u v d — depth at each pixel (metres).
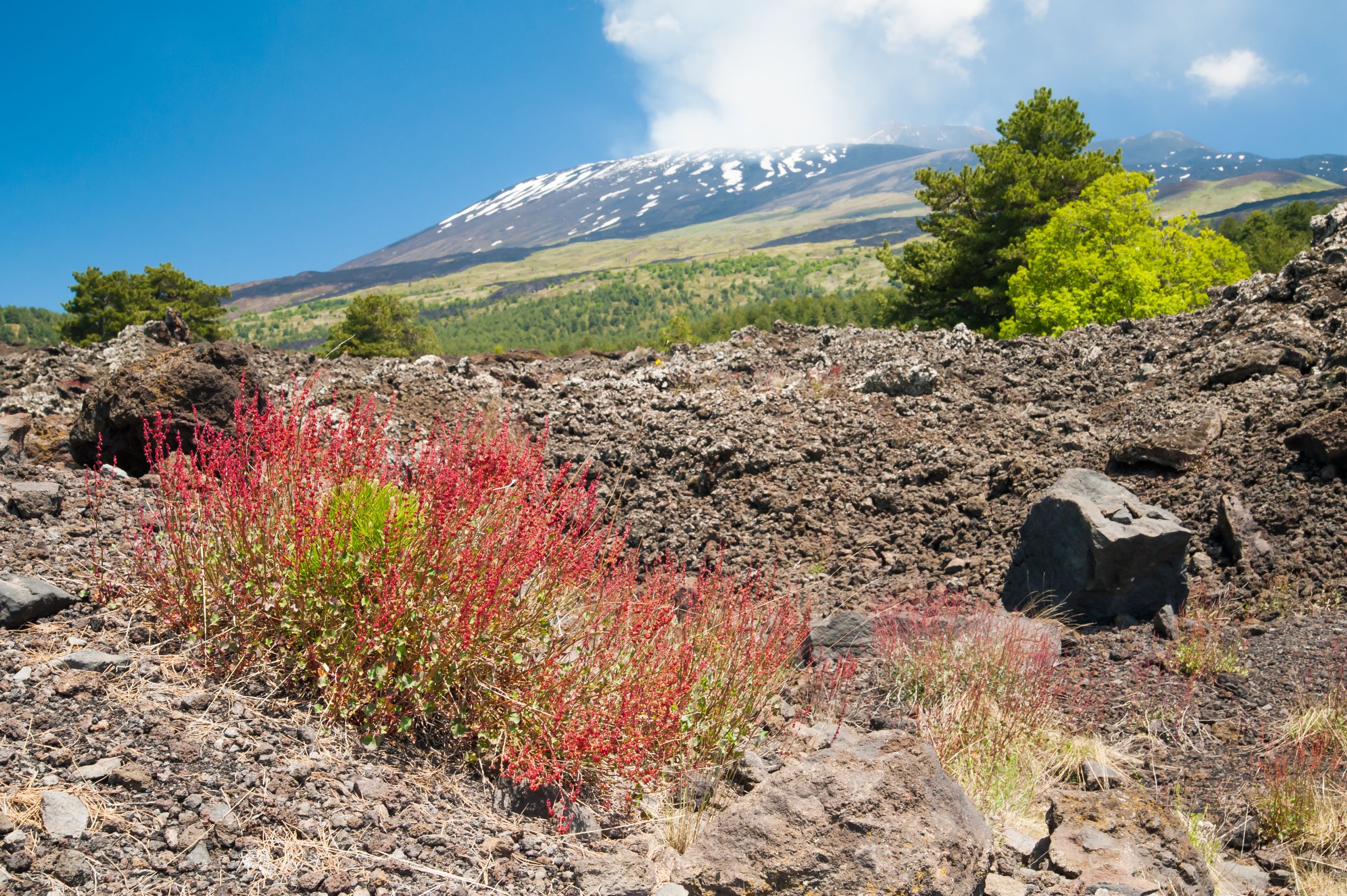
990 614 5.88
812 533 8.03
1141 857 3.37
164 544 3.67
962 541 7.53
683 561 7.45
